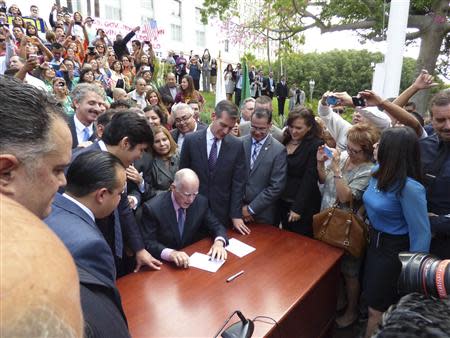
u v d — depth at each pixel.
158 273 1.85
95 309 0.85
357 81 23.66
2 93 0.63
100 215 1.30
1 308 0.24
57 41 7.17
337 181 2.23
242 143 2.53
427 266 0.74
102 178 1.23
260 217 2.67
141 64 8.23
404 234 1.81
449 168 1.81
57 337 0.27
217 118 2.37
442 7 9.49
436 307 0.53
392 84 4.51
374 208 1.85
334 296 2.24
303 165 2.62
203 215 2.28
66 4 16.12
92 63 6.41
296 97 14.39
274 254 2.09
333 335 2.36
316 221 2.31
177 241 2.19
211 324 1.46
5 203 0.35
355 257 2.21
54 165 0.69
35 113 0.65
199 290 1.70
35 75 4.41
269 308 1.57
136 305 1.58
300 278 1.84
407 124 2.36
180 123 3.22
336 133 3.09
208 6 13.70
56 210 1.16
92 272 0.97
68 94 4.23
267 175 2.62
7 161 0.63
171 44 21.81
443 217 1.77
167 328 1.43
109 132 1.72
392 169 1.72
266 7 13.45
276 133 3.14
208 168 2.47
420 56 10.13
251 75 12.82
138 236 1.97
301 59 24.22
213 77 13.54
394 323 0.51
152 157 2.64
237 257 2.05
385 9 9.18
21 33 6.21
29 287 0.26
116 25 12.94
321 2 11.11
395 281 1.84
